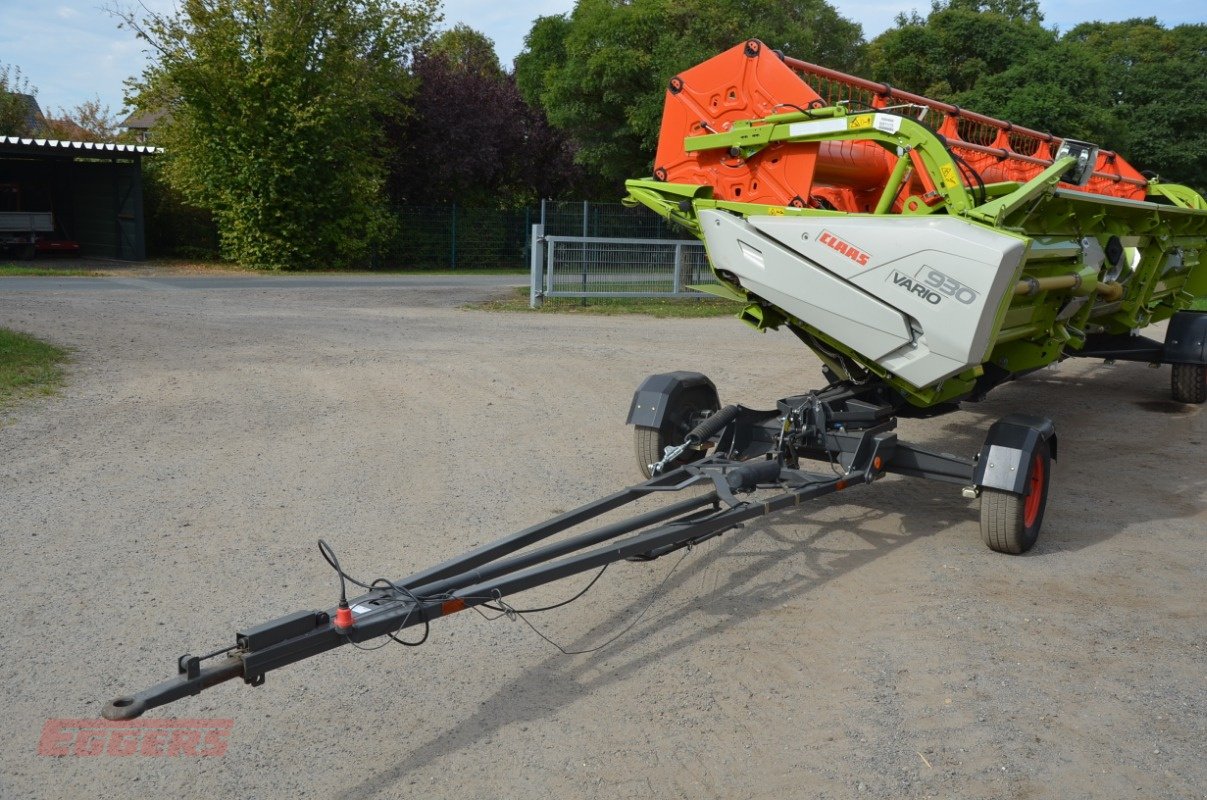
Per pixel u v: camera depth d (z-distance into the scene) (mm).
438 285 24141
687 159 6895
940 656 4520
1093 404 10852
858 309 5672
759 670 4363
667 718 3945
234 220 28297
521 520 6266
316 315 16609
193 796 3396
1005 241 5148
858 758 3680
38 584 5031
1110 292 8070
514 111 37312
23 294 18234
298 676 4250
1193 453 8648
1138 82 40188
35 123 49125
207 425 8500
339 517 6219
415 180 35562
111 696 3986
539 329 15656
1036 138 9383
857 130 5812
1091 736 3859
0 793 3379
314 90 28531
